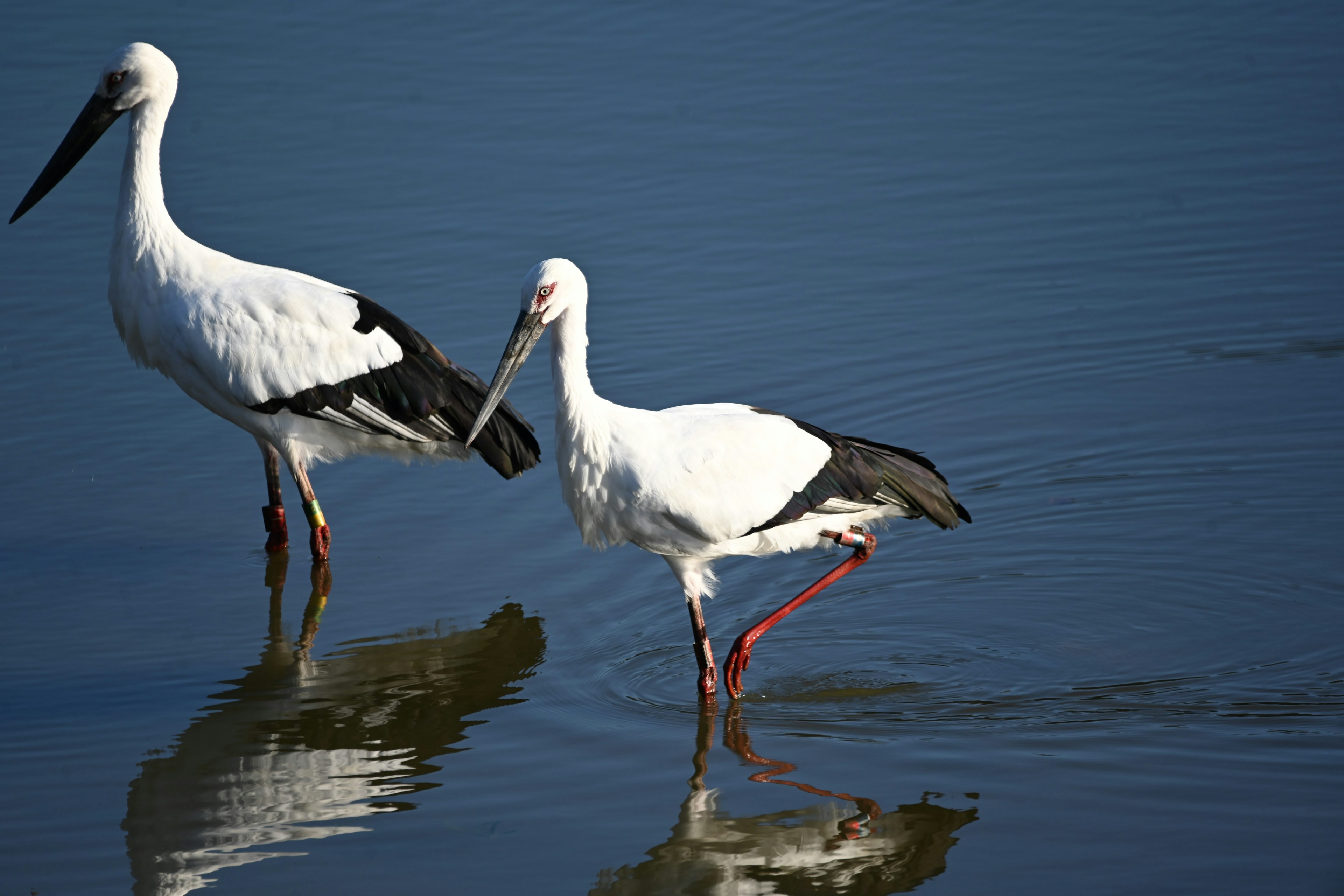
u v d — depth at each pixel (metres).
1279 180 20.28
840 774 9.51
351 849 8.73
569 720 10.38
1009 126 22.22
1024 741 9.87
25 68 23.62
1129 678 10.77
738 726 10.23
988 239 19.19
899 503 11.43
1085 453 14.59
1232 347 16.52
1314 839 8.57
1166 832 8.70
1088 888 8.19
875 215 19.86
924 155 21.42
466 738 10.10
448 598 12.36
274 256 18.67
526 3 26.83
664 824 8.96
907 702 10.52
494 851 8.70
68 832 8.96
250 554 13.22
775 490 10.75
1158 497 13.73
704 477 10.59
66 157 13.82
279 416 13.10
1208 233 19.05
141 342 13.68
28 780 9.56
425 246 19.05
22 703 10.62
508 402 13.62
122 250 13.55
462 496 14.35
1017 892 8.19
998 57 24.52
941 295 17.94
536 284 10.47
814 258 18.84
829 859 8.56
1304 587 12.05
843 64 24.41
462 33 25.73
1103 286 18.00
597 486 10.69
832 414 15.42
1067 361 16.41
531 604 12.27
